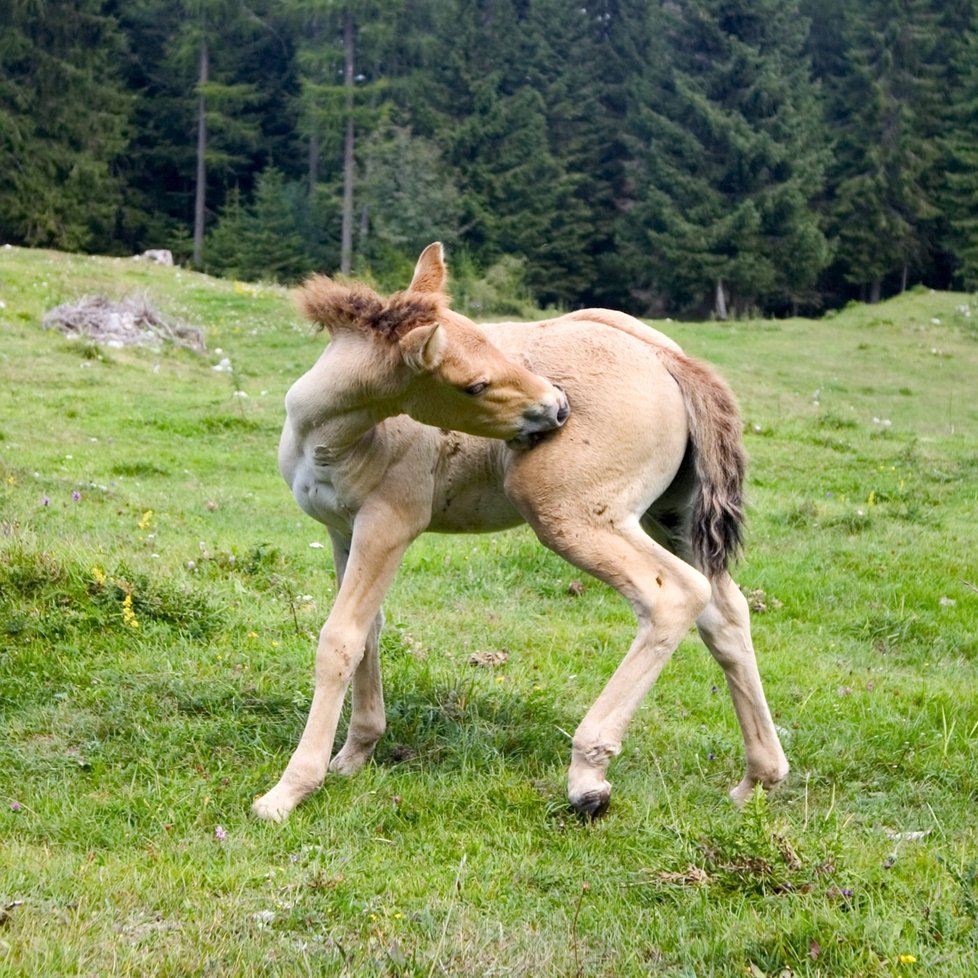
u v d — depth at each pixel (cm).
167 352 2336
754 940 421
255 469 1483
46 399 1758
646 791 573
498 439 530
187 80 5966
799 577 1025
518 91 5750
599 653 805
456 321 514
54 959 382
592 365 540
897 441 1823
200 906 428
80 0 5450
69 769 554
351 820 515
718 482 555
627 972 407
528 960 407
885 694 760
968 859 502
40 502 1079
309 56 5447
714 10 5450
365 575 545
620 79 6094
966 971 404
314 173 5797
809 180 5428
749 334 3522
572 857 498
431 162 5228
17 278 2844
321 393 523
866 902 450
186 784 542
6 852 465
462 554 1055
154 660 677
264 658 694
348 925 425
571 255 5609
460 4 5872
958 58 5853
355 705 586
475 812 535
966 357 3281
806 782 604
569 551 537
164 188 6088
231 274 5081
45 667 662
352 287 534
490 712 645
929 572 1059
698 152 5375
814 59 6384
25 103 5300
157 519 1098
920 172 5612
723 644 570
